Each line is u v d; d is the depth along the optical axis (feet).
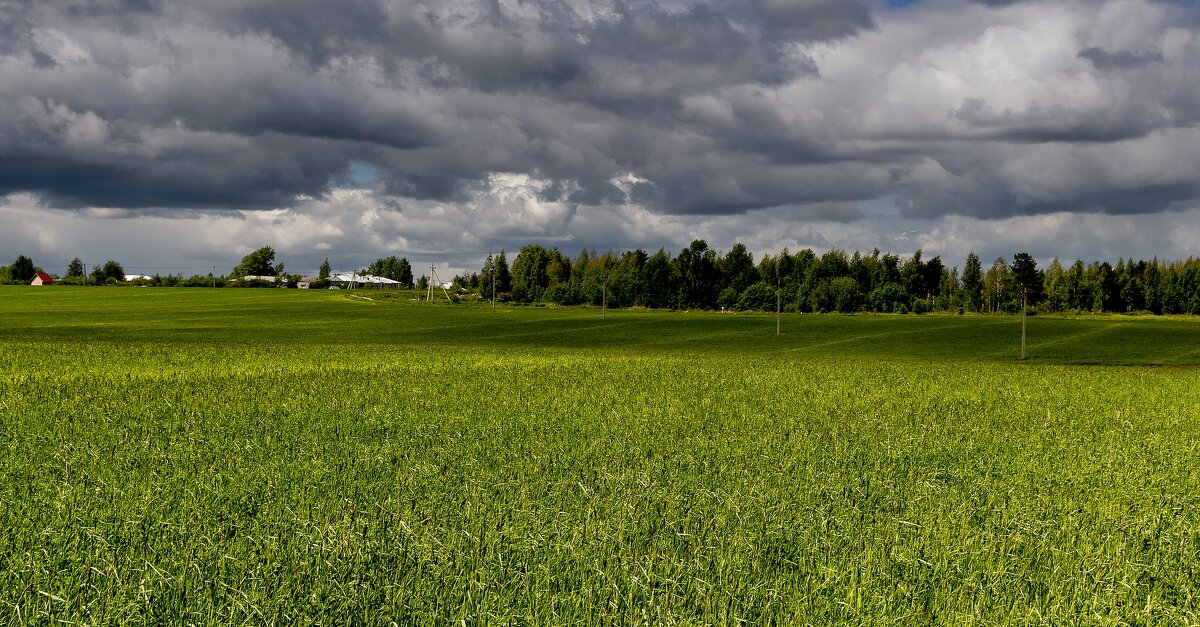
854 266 540.93
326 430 59.00
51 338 210.38
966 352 249.34
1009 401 91.61
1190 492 42.55
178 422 61.26
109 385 88.17
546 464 46.16
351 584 25.20
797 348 262.06
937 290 539.70
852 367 148.77
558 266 627.46
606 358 165.17
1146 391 107.55
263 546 29.17
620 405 78.23
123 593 24.30
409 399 79.20
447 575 26.35
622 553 28.99
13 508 33.88
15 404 69.97
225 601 24.22
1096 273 503.61
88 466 43.75
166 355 143.84
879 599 25.67
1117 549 31.01
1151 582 28.55
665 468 46.21
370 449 50.83
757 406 81.05
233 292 536.83
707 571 27.55
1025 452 54.65
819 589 26.30
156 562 27.37
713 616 23.85
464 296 570.05
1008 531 32.96
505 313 398.62
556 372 119.96
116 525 31.50
